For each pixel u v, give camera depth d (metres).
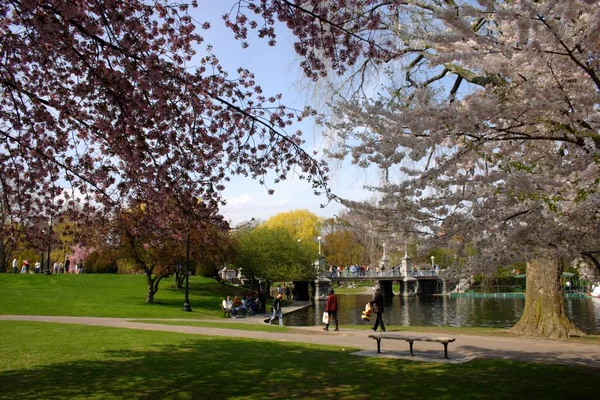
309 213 83.56
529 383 8.70
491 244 6.38
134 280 42.19
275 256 44.88
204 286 45.00
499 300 49.19
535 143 7.27
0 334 14.34
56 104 7.50
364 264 81.31
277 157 8.03
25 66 7.79
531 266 17.06
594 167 5.73
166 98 7.29
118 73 6.82
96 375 9.07
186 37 7.54
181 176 7.84
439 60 5.98
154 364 10.28
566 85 6.26
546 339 15.65
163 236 8.73
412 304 48.75
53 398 7.36
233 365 10.36
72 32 6.94
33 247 8.16
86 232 8.57
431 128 5.96
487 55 6.24
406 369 10.19
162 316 25.39
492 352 12.80
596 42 5.49
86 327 16.77
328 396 7.75
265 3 6.77
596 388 8.26
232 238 39.25
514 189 5.89
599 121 6.35
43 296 29.39
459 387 8.40
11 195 7.93
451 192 6.48
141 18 7.21
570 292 53.19
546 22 5.55
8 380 8.52
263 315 32.56
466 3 5.63
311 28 6.98
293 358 11.52
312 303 49.66
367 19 6.82
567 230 6.23
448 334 17.27
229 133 8.00
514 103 6.03
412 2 7.67
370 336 12.55
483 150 6.80
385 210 6.65
